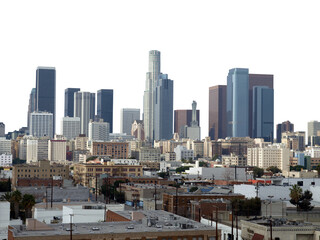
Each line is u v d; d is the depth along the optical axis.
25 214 197.00
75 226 107.88
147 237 101.00
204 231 104.06
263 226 110.06
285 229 109.31
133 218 123.44
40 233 98.75
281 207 156.50
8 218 154.50
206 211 159.50
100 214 152.12
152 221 110.94
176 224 110.06
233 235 124.81
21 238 94.25
